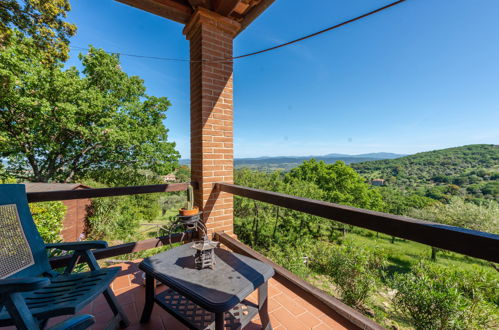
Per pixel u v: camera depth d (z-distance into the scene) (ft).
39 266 4.05
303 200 4.21
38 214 16.21
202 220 7.20
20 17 15.64
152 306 4.28
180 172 58.65
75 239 28.12
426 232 2.55
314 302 3.94
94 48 37.40
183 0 7.11
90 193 5.48
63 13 17.20
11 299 2.43
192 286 3.16
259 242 50.44
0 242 3.73
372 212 3.17
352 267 23.71
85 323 2.44
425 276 17.69
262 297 3.92
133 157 42.34
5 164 33.42
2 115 30.22
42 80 30.48
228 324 3.59
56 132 34.12
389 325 19.33
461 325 15.06
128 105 40.78
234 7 6.81
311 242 44.55
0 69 25.20
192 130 7.88
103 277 3.79
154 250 25.41
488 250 2.04
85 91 34.81
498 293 15.67
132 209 40.88
